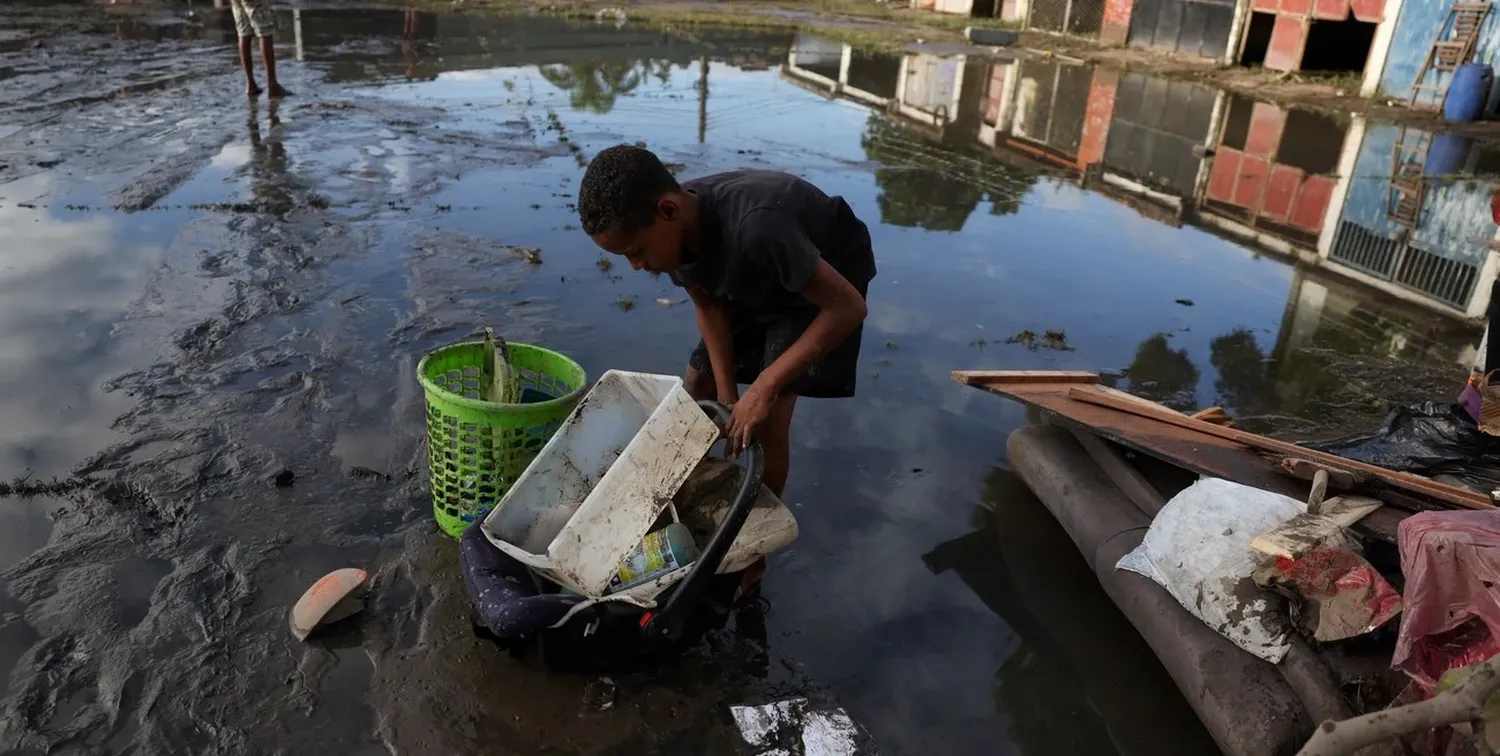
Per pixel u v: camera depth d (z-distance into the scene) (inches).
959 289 244.7
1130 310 239.3
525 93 473.7
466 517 127.0
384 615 116.3
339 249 236.5
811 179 345.1
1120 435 134.3
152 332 185.0
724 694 109.0
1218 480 117.0
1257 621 104.4
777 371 106.0
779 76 590.2
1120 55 775.7
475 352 135.1
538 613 101.0
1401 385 207.2
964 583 132.6
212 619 113.1
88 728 97.6
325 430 154.6
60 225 240.1
